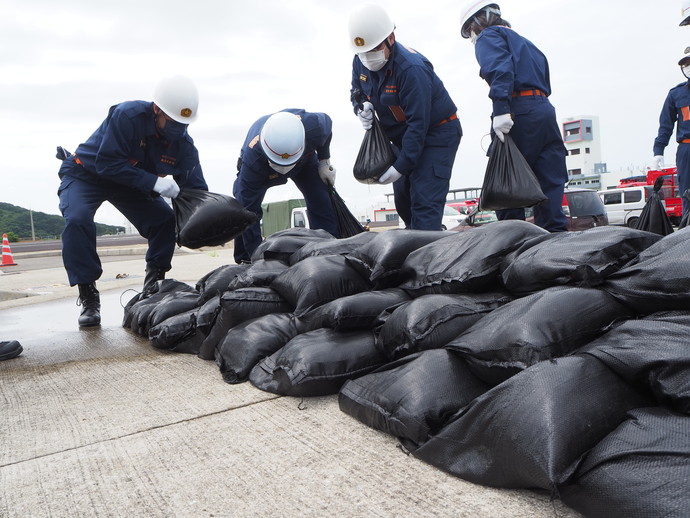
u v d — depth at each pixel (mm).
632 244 1913
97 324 4465
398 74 3910
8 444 2010
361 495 1514
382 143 4242
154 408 2307
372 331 2379
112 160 3814
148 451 1884
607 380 1473
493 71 3758
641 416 1346
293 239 3414
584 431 1371
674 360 1363
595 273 1777
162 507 1517
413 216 4297
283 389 2328
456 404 1738
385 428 1864
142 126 3855
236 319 2889
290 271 2846
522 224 2365
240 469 1711
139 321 3834
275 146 4289
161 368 2957
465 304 2102
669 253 1639
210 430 2033
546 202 3986
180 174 4230
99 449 1923
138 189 4098
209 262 11805
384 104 4086
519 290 2080
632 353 1450
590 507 1268
